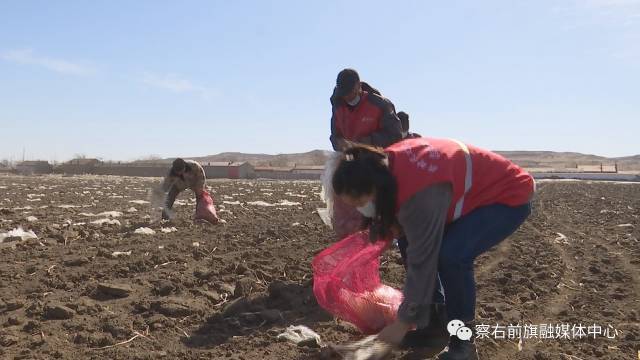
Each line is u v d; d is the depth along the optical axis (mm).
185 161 10117
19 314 4844
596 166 91188
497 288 6223
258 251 7523
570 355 4391
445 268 3814
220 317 4930
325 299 4520
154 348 4297
